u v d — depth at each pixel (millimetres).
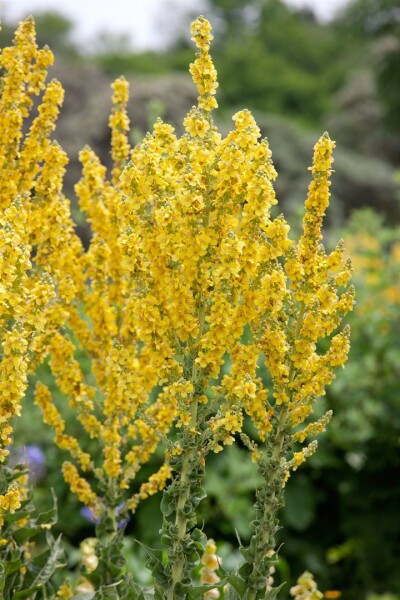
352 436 5641
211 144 1887
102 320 2277
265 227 1834
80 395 2277
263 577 1946
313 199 1866
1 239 1786
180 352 1911
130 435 2311
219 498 4977
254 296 1839
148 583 3963
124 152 2410
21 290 1842
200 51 1905
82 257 2299
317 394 1922
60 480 4984
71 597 2293
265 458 2027
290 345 1926
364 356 5707
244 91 25797
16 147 2215
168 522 1919
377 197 14836
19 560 2090
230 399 1870
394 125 18688
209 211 1856
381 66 18688
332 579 5438
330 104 26219
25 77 2223
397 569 5336
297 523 5195
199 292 1870
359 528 5422
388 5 18312
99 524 2342
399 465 5602
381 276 5934
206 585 1938
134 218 1896
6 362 1768
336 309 1903
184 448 1892
